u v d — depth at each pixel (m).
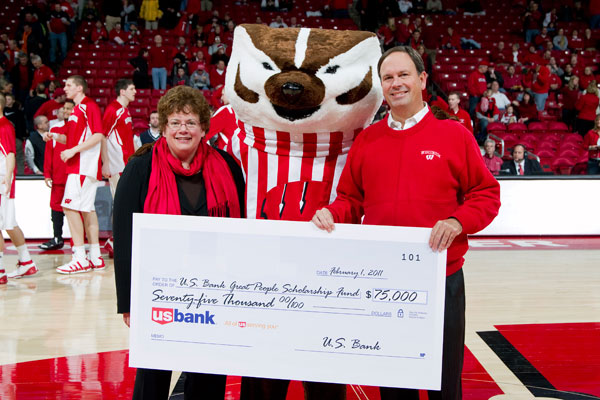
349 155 2.12
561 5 12.83
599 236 7.02
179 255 1.96
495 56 11.20
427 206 1.95
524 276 5.09
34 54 10.10
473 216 1.87
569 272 5.24
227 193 2.10
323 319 1.94
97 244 5.30
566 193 7.00
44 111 8.23
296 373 1.97
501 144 8.02
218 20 11.33
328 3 12.74
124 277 2.04
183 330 1.98
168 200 2.03
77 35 11.30
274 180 2.31
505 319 3.91
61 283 4.77
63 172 6.04
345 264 1.92
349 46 2.23
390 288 1.91
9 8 11.47
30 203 6.57
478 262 5.63
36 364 3.09
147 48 10.12
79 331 3.62
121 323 3.77
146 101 9.65
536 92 10.16
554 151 8.80
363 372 1.94
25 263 4.98
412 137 1.98
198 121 2.03
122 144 5.43
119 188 2.06
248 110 2.28
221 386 2.13
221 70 9.97
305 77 2.15
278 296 1.95
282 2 12.34
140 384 2.06
